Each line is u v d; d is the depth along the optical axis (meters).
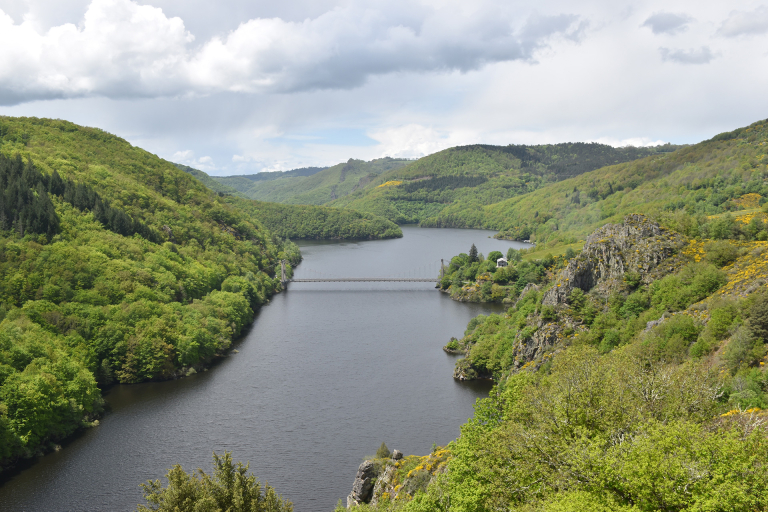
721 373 67.62
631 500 32.97
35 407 96.00
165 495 41.41
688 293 99.62
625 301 112.00
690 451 33.03
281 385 128.38
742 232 119.94
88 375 114.06
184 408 115.06
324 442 99.31
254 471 89.56
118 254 172.25
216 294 188.25
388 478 70.44
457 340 156.75
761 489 30.08
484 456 46.34
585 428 41.41
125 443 99.50
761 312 72.19
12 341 109.06
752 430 36.16
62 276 144.50
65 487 85.25
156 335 137.00
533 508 36.47
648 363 70.56
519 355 117.69
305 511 78.44
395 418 109.00
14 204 166.12
